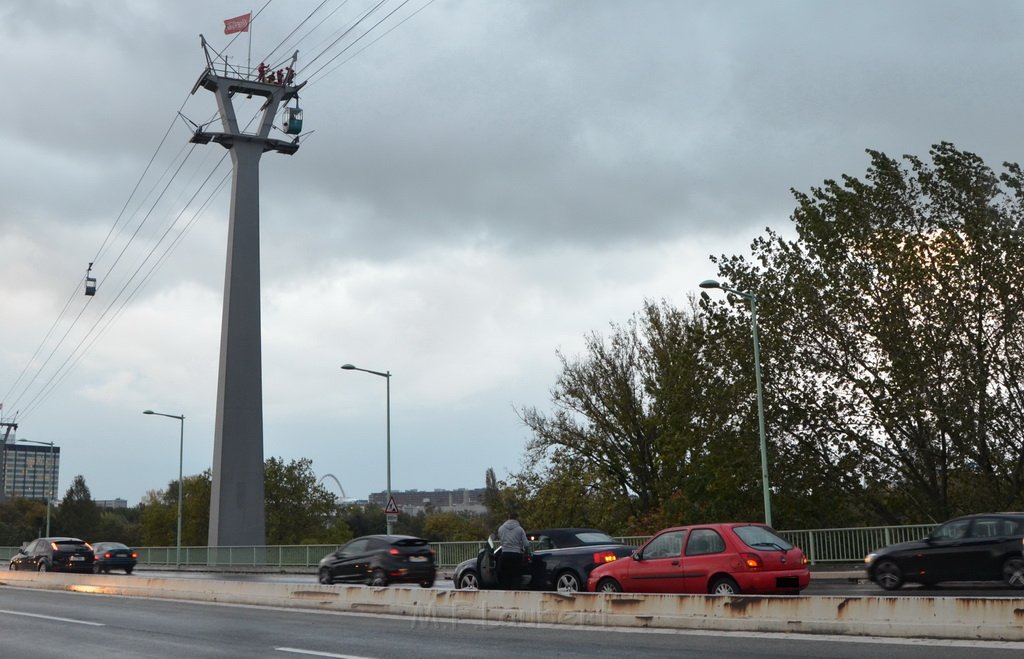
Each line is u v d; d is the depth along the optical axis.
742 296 35.22
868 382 35.62
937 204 36.22
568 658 11.48
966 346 34.47
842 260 36.91
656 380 52.50
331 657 12.15
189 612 19.64
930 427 35.00
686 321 53.09
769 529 17.12
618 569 17.61
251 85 57.47
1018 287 33.97
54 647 14.09
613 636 13.56
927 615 12.09
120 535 129.75
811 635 12.75
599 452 54.31
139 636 15.24
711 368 37.91
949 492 36.72
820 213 37.84
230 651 13.02
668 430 43.34
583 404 54.38
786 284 37.28
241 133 56.47
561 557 19.12
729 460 36.81
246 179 56.03
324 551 43.81
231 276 54.41
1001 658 10.25
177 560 54.69
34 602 23.28
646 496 53.91
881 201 36.66
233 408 52.81
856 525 37.88
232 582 22.42
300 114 57.69
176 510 93.50
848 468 36.03
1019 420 34.03
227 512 51.72
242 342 53.72
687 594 15.77
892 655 10.73
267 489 90.00
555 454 54.34
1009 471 34.84
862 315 36.03
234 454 52.31
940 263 35.16
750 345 37.06
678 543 17.06
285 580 36.62
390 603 18.38
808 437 36.75
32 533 122.19
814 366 36.31
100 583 27.48
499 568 19.44
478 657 11.83
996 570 19.23
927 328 34.78
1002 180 35.06
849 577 25.59
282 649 13.06
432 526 110.00
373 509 144.25
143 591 25.41
